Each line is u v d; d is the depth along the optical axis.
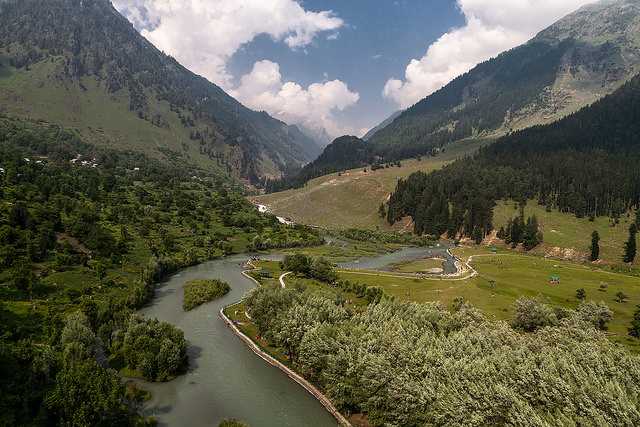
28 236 127.00
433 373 54.31
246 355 85.69
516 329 86.75
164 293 127.00
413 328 68.44
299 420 63.31
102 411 53.44
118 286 119.69
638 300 119.12
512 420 43.88
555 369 48.97
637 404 42.56
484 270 165.12
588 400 43.06
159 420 61.31
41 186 190.25
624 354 54.66
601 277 150.25
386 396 57.91
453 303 108.88
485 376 50.56
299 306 83.00
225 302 120.62
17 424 49.44
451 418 48.25
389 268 186.12
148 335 78.25
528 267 167.88
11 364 60.06
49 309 91.56
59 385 53.84
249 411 65.19
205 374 76.75
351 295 125.31
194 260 171.12
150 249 163.00
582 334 66.44
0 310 85.56
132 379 72.38
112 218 185.88
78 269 120.94
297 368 78.62
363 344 65.19
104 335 79.94
